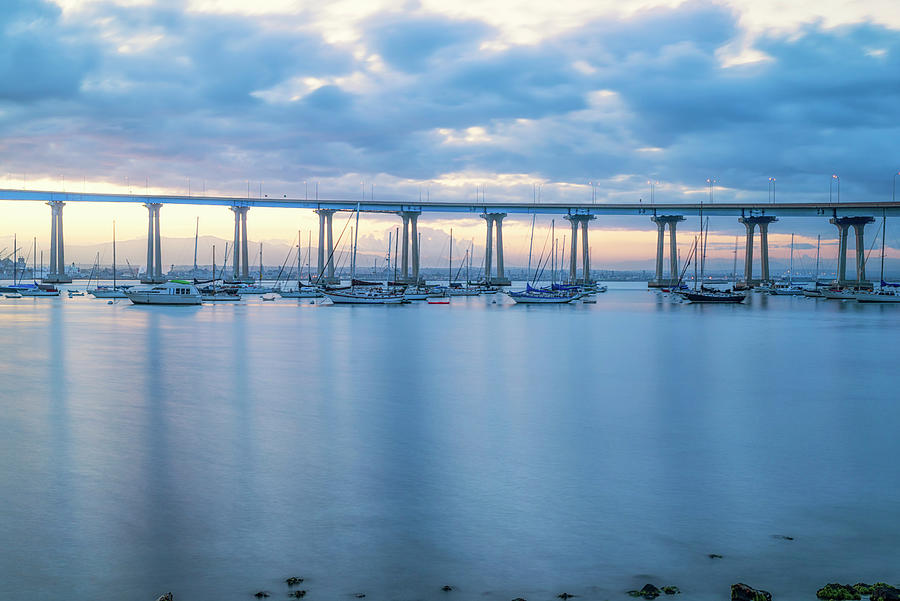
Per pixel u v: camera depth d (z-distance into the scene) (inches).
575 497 789.2
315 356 2149.4
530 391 1502.2
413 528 697.6
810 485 836.0
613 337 2910.9
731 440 1061.1
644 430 1127.6
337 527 700.0
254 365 1926.7
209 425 1149.1
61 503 768.3
